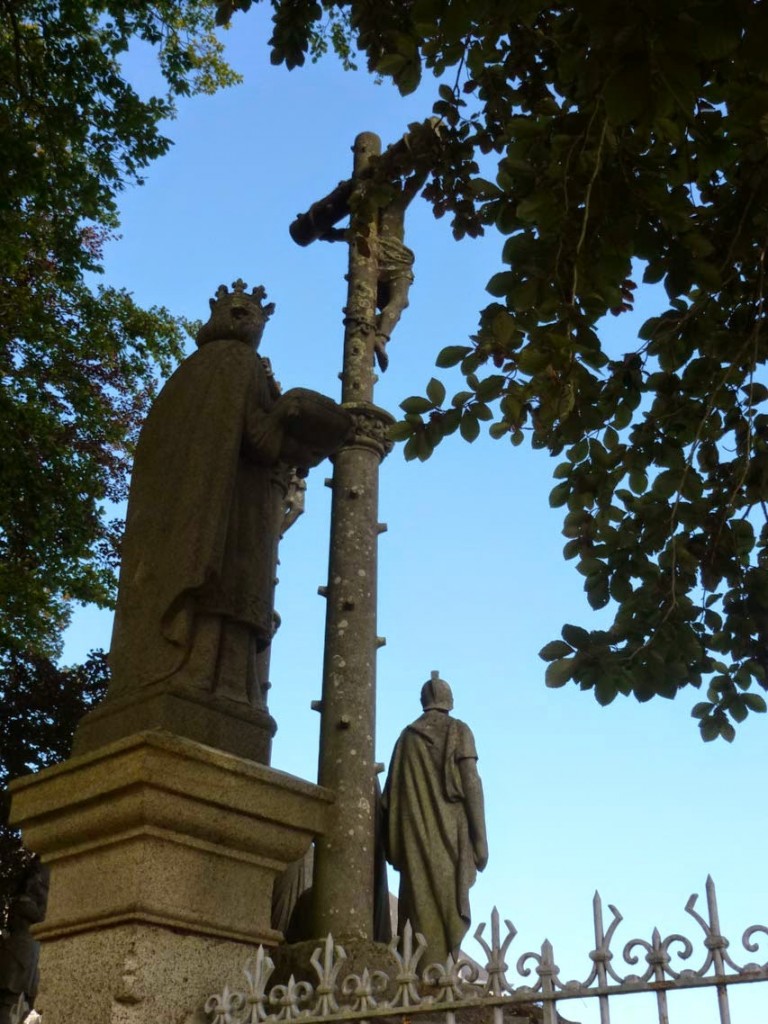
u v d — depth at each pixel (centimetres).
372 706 695
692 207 521
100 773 492
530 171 512
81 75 1155
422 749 646
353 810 651
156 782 475
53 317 1407
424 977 399
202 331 638
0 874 1253
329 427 597
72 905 495
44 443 1341
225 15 649
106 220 1398
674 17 324
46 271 1423
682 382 598
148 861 475
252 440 582
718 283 512
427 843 619
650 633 582
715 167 488
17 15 1215
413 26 607
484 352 541
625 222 496
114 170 1191
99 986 464
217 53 1574
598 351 530
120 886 475
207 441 572
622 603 584
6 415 1293
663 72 332
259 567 576
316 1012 420
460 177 669
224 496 558
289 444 597
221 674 546
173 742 482
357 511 744
